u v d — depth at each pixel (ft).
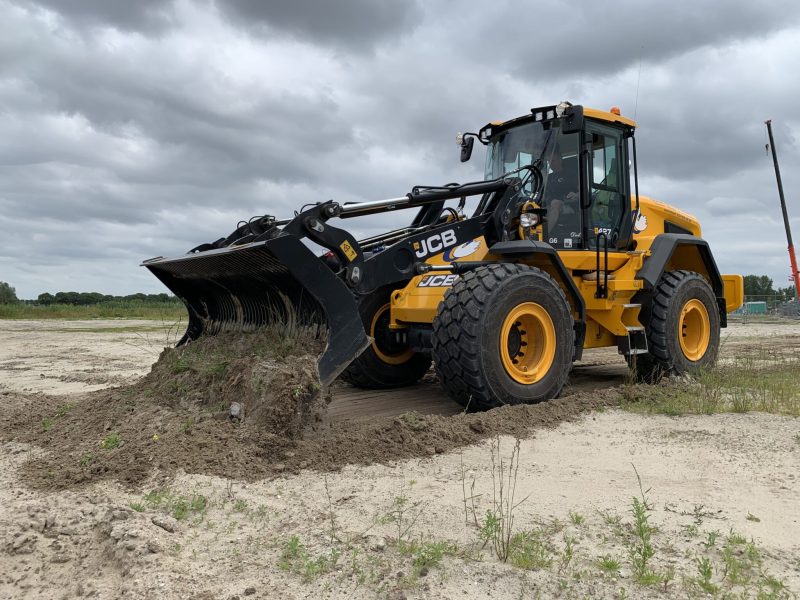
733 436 13.79
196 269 17.57
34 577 7.54
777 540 8.48
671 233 23.56
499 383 15.87
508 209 18.43
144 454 11.57
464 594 6.98
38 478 11.12
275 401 12.62
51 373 26.37
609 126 20.51
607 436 13.91
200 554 7.97
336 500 9.91
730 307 26.16
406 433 13.15
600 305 19.67
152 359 32.04
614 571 7.55
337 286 14.39
